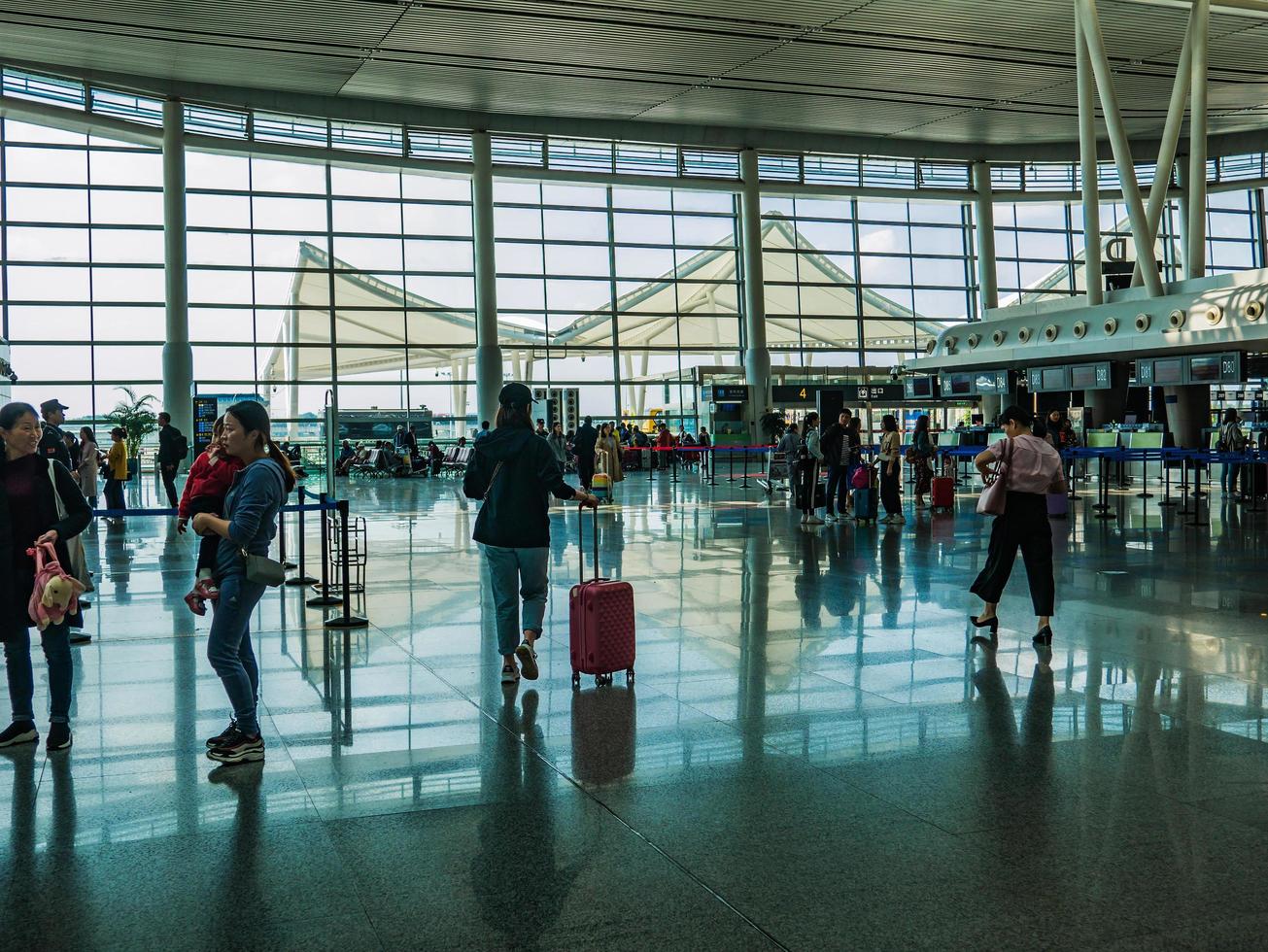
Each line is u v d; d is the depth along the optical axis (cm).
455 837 398
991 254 4275
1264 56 3130
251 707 496
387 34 2716
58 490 534
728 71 3128
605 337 3909
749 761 488
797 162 4062
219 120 3306
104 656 726
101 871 369
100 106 3105
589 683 644
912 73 3186
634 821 413
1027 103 3578
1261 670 652
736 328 4072
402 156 3556
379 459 3516
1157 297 2495
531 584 642
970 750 501
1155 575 1058
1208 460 1742
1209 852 377
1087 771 468
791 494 2356
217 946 314
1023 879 355
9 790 455
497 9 2539
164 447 1908
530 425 652
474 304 3725
